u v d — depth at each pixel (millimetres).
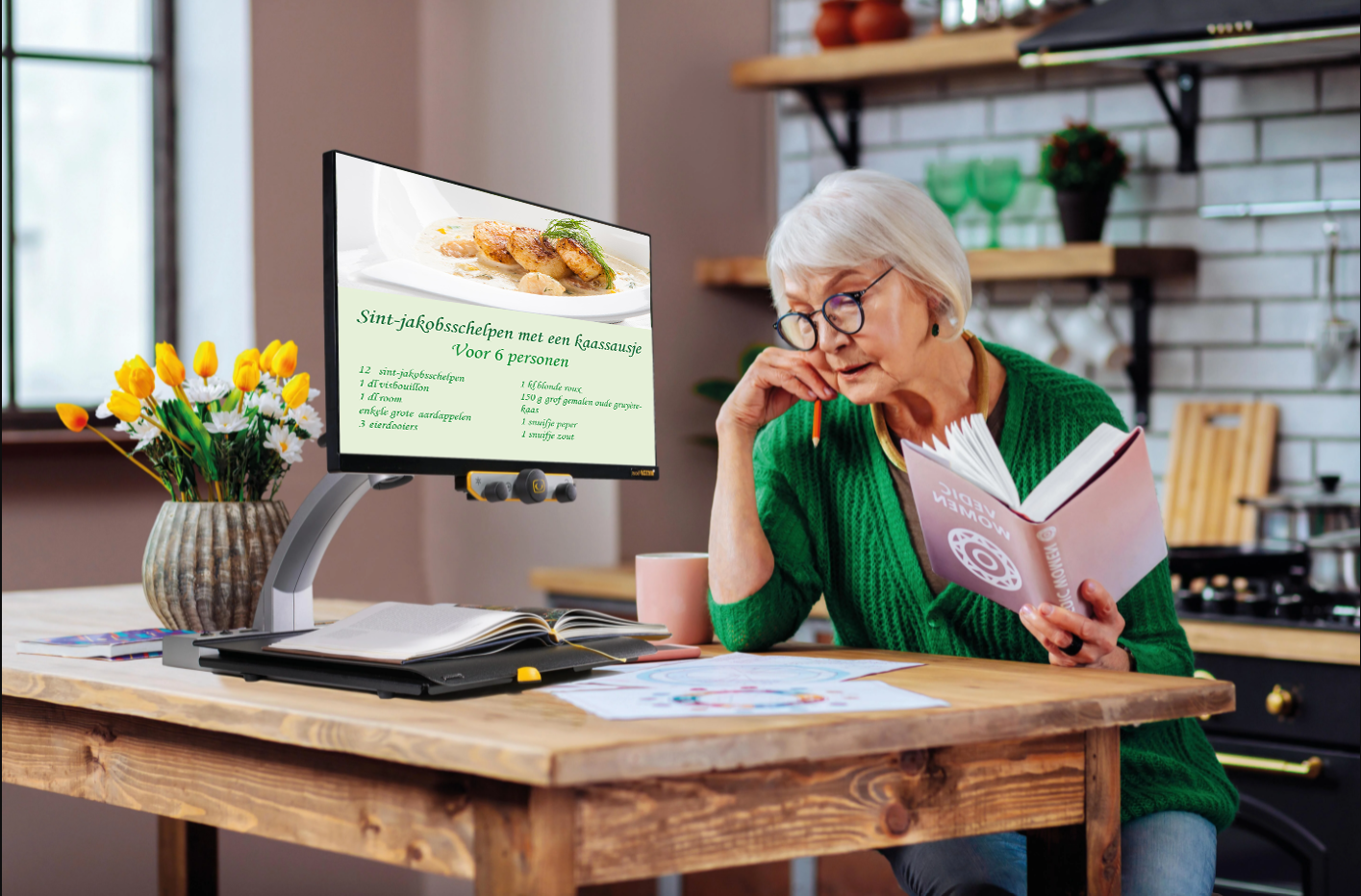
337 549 3410
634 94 3441
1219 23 2703
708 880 3158
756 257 3637
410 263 1391
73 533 3004
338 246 1319
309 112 3334
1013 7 3199
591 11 3422
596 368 1596
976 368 1750
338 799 1196
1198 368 3225
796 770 1141
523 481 1463
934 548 1523
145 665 1490
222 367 3258
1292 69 3102
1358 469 3023
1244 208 3129
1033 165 3443
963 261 1651
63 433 3049
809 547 1802
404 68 3566
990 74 3500
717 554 1685
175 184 3346
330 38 3381
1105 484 1402
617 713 1142
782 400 1735
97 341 3260
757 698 1219
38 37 3174
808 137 3783
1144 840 1522
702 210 3635
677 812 1081
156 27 3320
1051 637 1443
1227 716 2482
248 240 3209
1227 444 3160
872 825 1185
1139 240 3303
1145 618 1631
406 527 3584
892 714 1148
